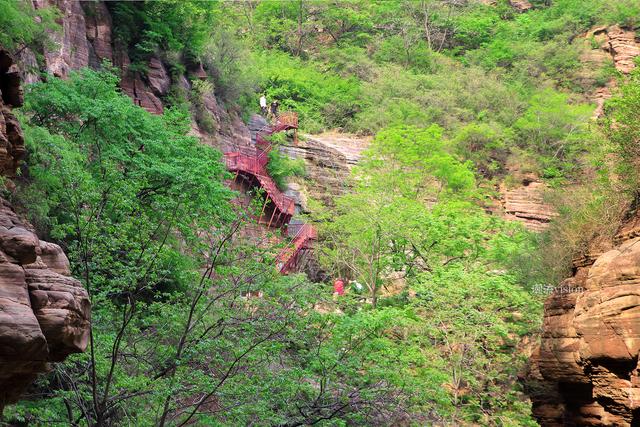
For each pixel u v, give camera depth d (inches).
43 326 285.3
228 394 614.9
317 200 1740.9
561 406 715.4
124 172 851.4
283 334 707.4
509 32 3075.8
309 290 748.6
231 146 1670.8
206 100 1638.8
